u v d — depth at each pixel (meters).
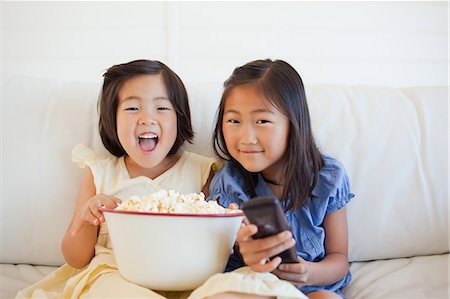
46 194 1.15
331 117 1.20
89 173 1.15
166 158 1.19
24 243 1.15
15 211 1.14
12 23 1.83
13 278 1.09
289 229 0.79
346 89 1.27
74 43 1.83
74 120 1.20
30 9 1.83
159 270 0.78
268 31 1.85
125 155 1.19
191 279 0.79
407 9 1.85
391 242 1.13
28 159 1.16
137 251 0.78
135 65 1.11
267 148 0.99
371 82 1.86
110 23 1.83
